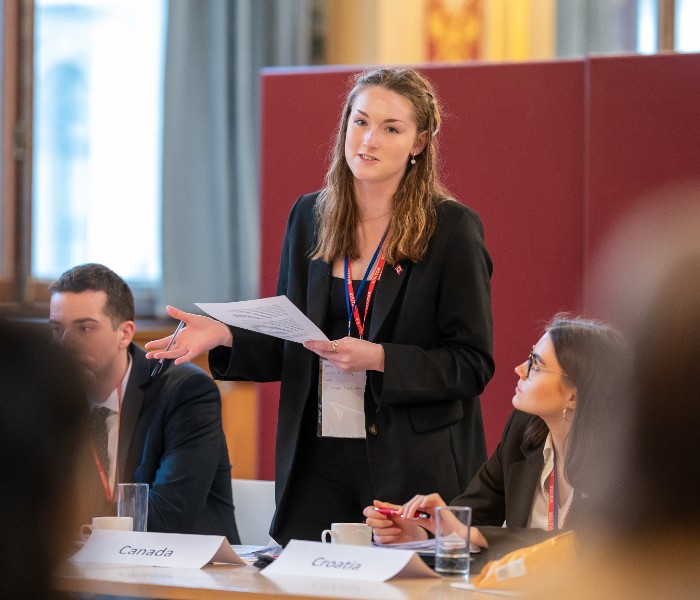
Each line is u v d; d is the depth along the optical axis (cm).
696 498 228
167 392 744
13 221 1344
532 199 995
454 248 644
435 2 1566
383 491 626
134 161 1444
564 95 990
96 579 464
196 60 1428
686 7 1443
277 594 429
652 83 960
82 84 1425
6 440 203
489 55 1559
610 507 251
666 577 245
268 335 668
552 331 540
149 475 738
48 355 207
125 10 1440
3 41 1337
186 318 652
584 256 977
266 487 760
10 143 1344
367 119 638
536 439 561
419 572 470
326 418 640
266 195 1068
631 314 221
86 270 742
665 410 219
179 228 1413
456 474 638
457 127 1011
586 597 288
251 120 1444
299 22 1494
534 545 453
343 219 662
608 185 966
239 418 1318
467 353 630
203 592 443
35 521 205
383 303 640
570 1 1557
